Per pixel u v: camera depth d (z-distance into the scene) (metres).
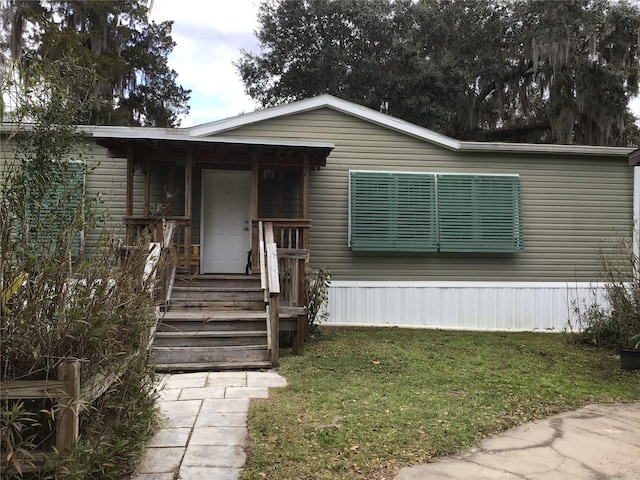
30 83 2.73
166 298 6.38
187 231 7.41
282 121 8.76
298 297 6.46
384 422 3.76
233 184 8.76
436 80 18.53
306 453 3.19
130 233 6.96
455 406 4.23
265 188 8.84
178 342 5.73
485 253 9.19
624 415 4.25
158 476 2.86
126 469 2.87
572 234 9.39
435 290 9.09
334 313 8.84
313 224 8.84
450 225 8.97
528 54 17.84
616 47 17.17
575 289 9.33
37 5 12.80
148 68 21.44
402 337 7.67
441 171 9.11
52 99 2.80
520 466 3.15
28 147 2.79
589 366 6.05
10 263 2.40
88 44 16.33
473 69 19.25
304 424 3.69
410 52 18.88
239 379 5.02
